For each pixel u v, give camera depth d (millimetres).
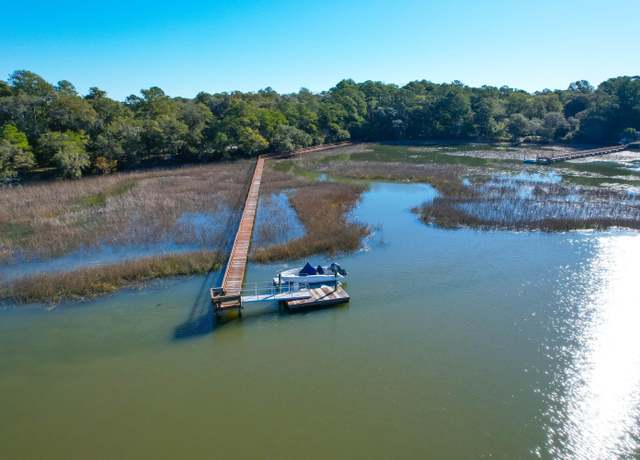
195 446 14289
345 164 71000
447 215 38969
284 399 16266
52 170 62344
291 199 46031
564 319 21562
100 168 64812
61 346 19891
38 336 20719
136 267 26984
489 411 15523
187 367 18266
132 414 15750
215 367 18219
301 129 97500
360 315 22188
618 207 40531
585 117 95688
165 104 88938
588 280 25906
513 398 16141
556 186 50375
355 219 39188
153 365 18438
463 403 15914
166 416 15594
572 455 13734
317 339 20109
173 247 32531
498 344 19500
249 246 32000
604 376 17359
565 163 69875
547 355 18672
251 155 81625
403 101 115625
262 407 15883
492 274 26906
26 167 59969
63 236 34812
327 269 25953
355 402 16047
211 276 27219
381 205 44938
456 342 19688
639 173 59469
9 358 19062
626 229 35219
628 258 29125
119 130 69938
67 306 23500
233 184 55125
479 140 105438
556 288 24875
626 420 15133
